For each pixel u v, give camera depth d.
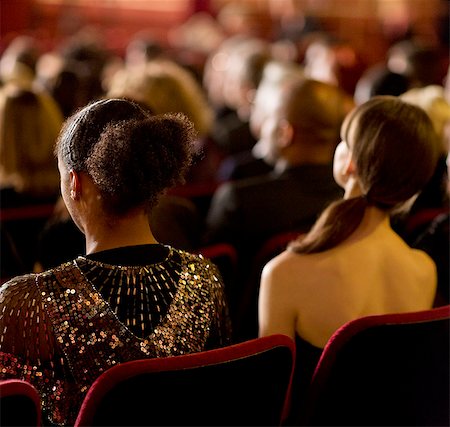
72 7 14.08
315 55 6.51
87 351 1.77
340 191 3.40
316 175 3.37
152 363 1.70
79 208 1.88
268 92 4.47
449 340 2.12
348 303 2.31
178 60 8.02
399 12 14.39
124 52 12.53
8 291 1.79
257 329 3.19
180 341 1.85
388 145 2.28
